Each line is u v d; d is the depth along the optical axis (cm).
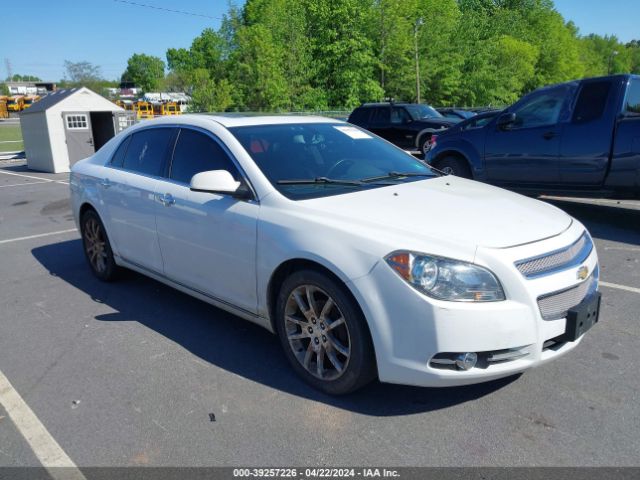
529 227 301
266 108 4019
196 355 369
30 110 1560
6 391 329
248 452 265
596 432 273
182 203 387
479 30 5091
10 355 378
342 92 4231
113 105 1584
